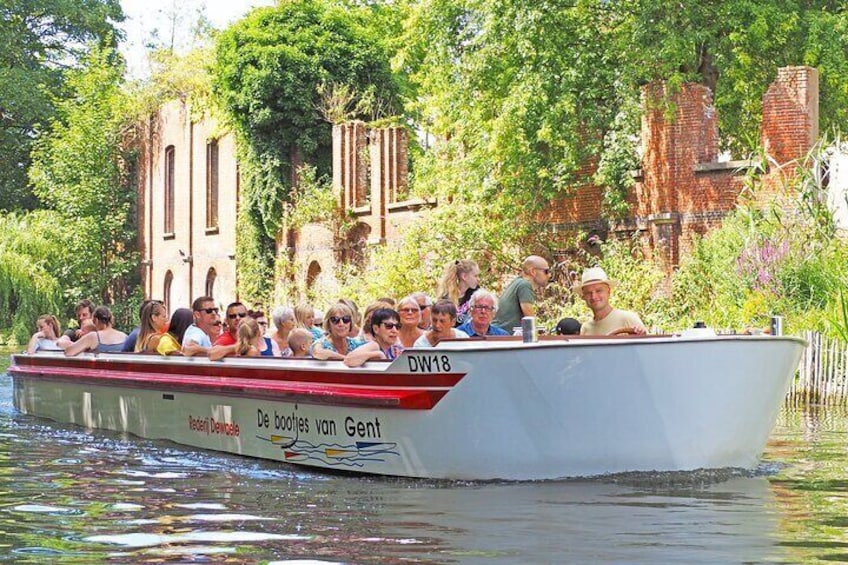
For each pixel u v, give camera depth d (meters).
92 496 12.98
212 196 59.88
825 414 21.47
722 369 13.45
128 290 68.38
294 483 13.88
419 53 52.91
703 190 33.03
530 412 13.24
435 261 38.19
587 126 35.62
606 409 13.24
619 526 10.83
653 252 34.12
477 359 13.20
